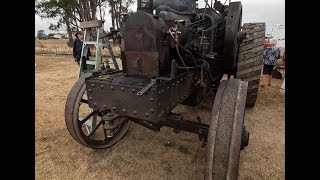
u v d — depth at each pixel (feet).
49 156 9.17
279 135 10.70
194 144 9.98
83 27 11.03
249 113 13.35
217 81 11.72
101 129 11.59
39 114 13.61
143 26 6.51
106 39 10.76
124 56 7.18
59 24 94.84
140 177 7.92
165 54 6.84
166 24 7.38
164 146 9.83
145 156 9.12
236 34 10.21
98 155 9.25
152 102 5.79
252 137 10.51
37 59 42.16
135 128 11.48
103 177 7.96
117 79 6.84
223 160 5.38
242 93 6.16
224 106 5.91
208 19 9.69
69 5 76.79
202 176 7.94
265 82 20.52
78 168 8.45
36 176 7.94
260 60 12.34
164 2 8.86
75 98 8.17
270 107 14.38
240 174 8.00
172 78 6.41
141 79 6.77
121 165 8.59
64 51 59.47
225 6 13.76
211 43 9.62
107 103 6.60
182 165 8.54
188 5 9.25
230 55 10.54
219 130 5.57
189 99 8.93
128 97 6.15
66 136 10.82
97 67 10.65
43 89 19.47
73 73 26.81
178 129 7.43
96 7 81.25
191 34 8.14
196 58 8.39
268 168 8.31
